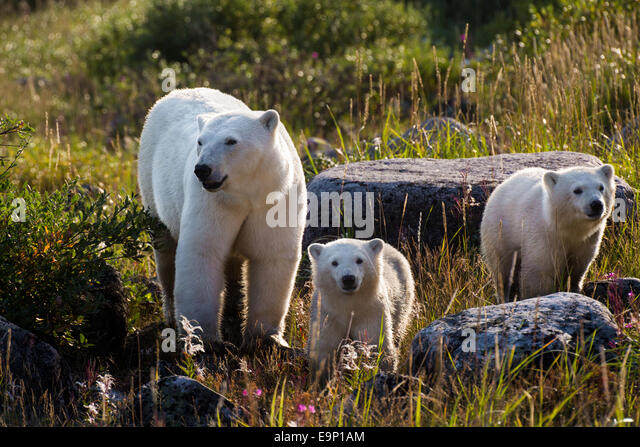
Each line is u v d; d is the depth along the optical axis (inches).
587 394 270.8
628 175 515.2
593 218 349.4
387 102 947.3
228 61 1046.4
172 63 1115.9
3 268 333.4
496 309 312.5
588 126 605.3
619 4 870.4
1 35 1514.5
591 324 297.4
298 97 944.3
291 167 362.3
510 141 629.3
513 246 393.1
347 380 313.0
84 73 1169.4
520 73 676.7
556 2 1155.9
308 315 398.9
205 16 1160.8
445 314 323.6
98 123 973.8
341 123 868.0
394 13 1243.8
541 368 279.1
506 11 1316.4
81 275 344.8
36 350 308.5
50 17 1641.2
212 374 332.2
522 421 262.1
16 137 841.5
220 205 348.5
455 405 260.5
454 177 478.6
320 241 479.5
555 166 491.5
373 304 342.6
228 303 422.6
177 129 410.3
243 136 336.5
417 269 440.1
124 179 730.8
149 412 275.7
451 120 626.5
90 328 358.6
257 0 1200.2
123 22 1282.0
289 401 290.0
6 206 352.8
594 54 717.9
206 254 354.9
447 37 1270.9
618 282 372.8
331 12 1185.4
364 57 1024.2
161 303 459.2
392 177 482.9
